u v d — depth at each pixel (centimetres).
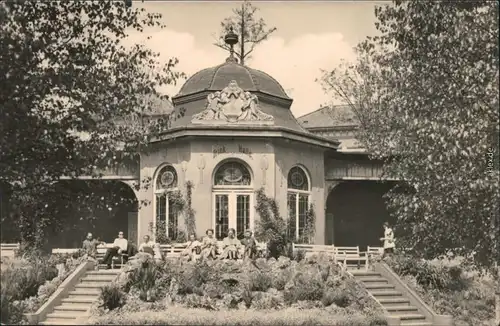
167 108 3753
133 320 2236
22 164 1852
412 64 1964
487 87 1839
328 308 2412
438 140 1817
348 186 3919
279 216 3244
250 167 3253
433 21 1925
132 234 3641
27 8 1911
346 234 3925
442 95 1898
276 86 3669
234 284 2481
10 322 2219
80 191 1986
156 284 2444
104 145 1919
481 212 1866
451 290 2709
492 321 2506
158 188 3372
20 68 1809
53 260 2722
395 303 2591
